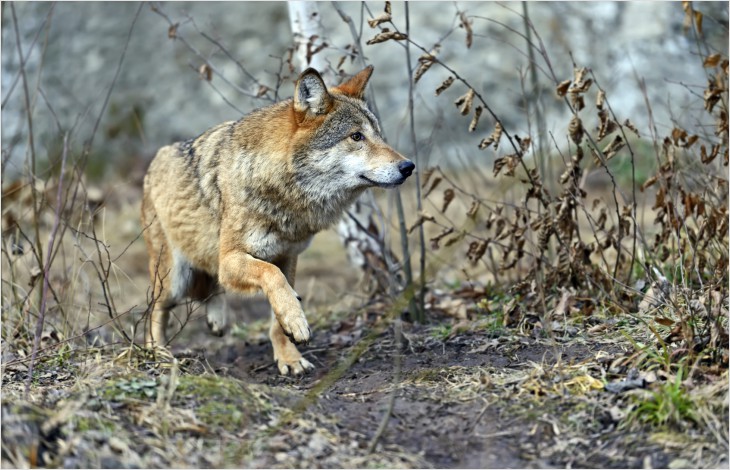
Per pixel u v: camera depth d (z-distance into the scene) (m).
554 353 8.94
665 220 10.93
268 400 7.72
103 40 24.36
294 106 9.75
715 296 8.26
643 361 8.08
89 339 11.55
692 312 8.60
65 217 11.52
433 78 22.62
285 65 19.23
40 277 10.88
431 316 11.77
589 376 7.95
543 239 10.43
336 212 10.47
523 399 7.72
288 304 9.20
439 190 19.61
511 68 22.06
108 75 23.94
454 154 21.08
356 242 13.71
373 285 13.45
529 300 10.66
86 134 22.52
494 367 8.79
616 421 7.13
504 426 7.29
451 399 7.91
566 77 20.42
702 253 9.80
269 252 10.15
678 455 6.59
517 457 6.83
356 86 10.62
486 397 7.88
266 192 9.82
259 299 15.59
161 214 11.12
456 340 10.11
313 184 10.00
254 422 7.18
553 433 7.10
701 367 7.70
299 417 7.28
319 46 12.47
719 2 16.95
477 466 6.70
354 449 6.85
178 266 11.20
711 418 6.86
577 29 21.66
